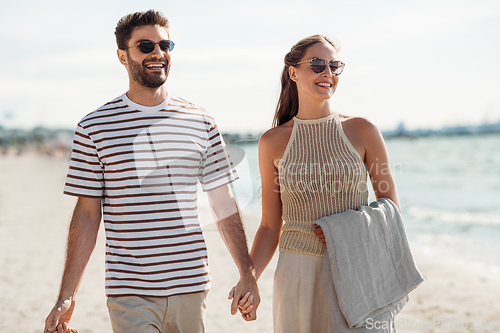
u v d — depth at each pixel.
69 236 2.10
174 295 2.01
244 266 2.24
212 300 5.05
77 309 4.71
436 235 10.84
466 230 11.59
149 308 1.98
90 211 2.13
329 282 2.13
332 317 2.10
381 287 2.17
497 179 26.50
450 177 28.05
